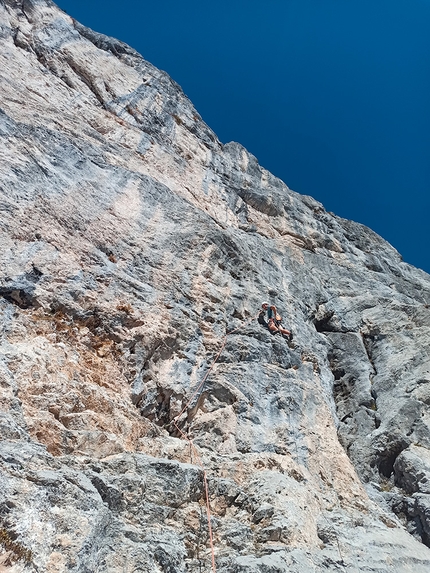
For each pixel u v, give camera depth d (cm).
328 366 1858
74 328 1195
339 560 967
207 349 1416
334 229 2812
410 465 1454
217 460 1135
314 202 2925
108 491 834
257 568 832
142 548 766
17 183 1388
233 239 1866
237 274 1778
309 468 1244
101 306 1273
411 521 1341
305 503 1075
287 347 1580
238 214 2338
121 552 750
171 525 875
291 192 2864
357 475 1416
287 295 1939
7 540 652
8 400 897
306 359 1639
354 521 1152
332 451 1341
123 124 2167
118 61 2478
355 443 1597
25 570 639
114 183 1708
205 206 2131
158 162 2125
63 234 1387
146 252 1555
